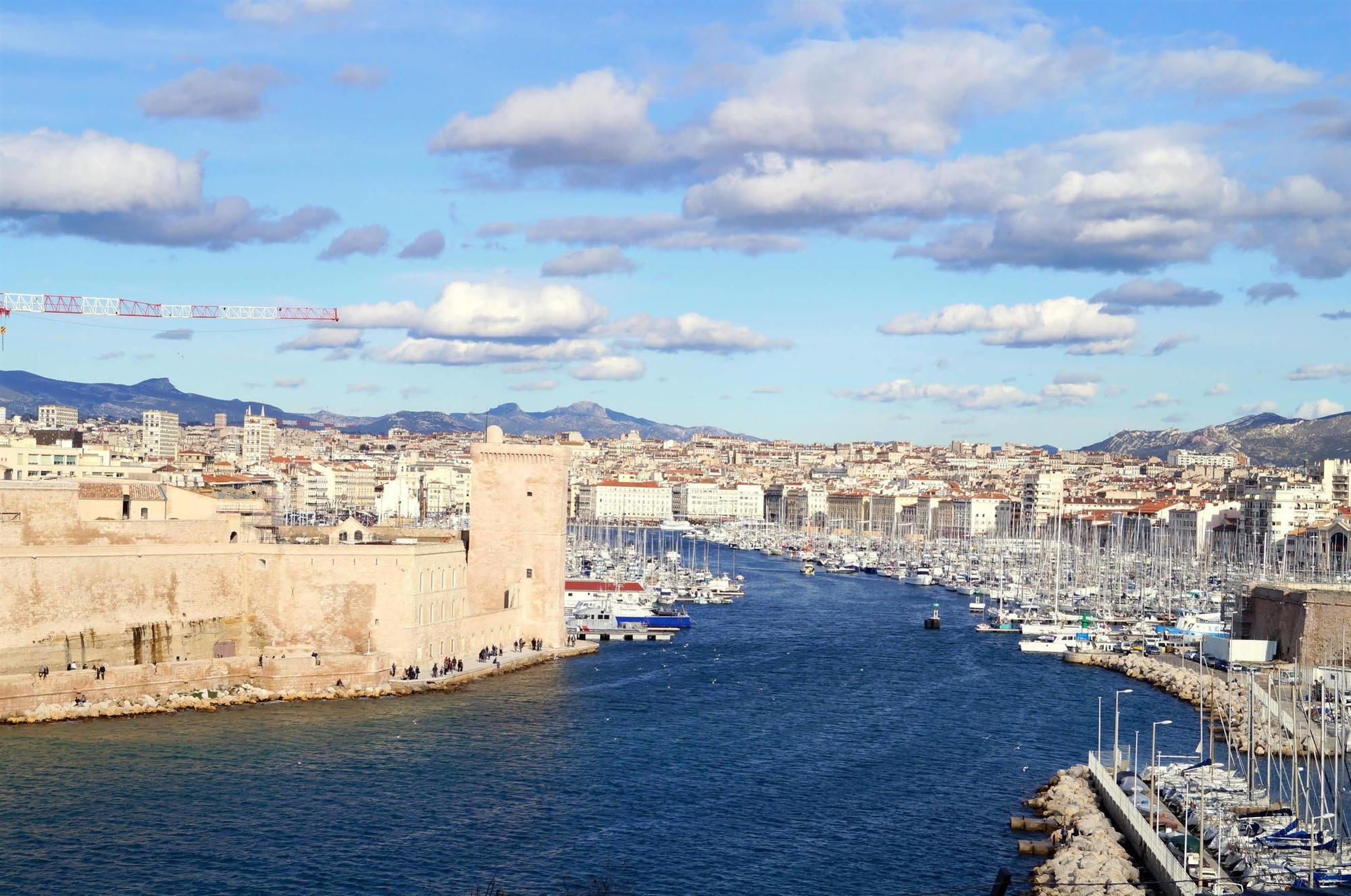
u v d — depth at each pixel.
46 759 129.00
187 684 155.12
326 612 169.25
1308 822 110.38
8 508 157.75
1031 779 136.00
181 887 98.75
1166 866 100.38
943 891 102.31
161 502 181.75
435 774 129.88
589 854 108.62
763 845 112.38
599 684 181.50
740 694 179.00
